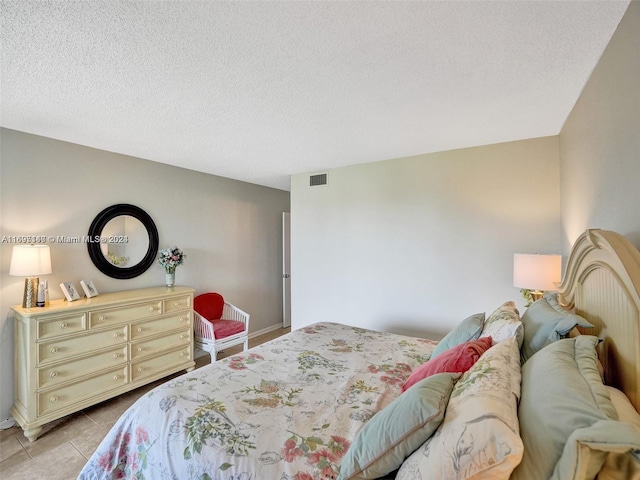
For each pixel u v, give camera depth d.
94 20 1.23
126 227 3.19
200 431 1.21
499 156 2.83
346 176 3.67
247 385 1.57
